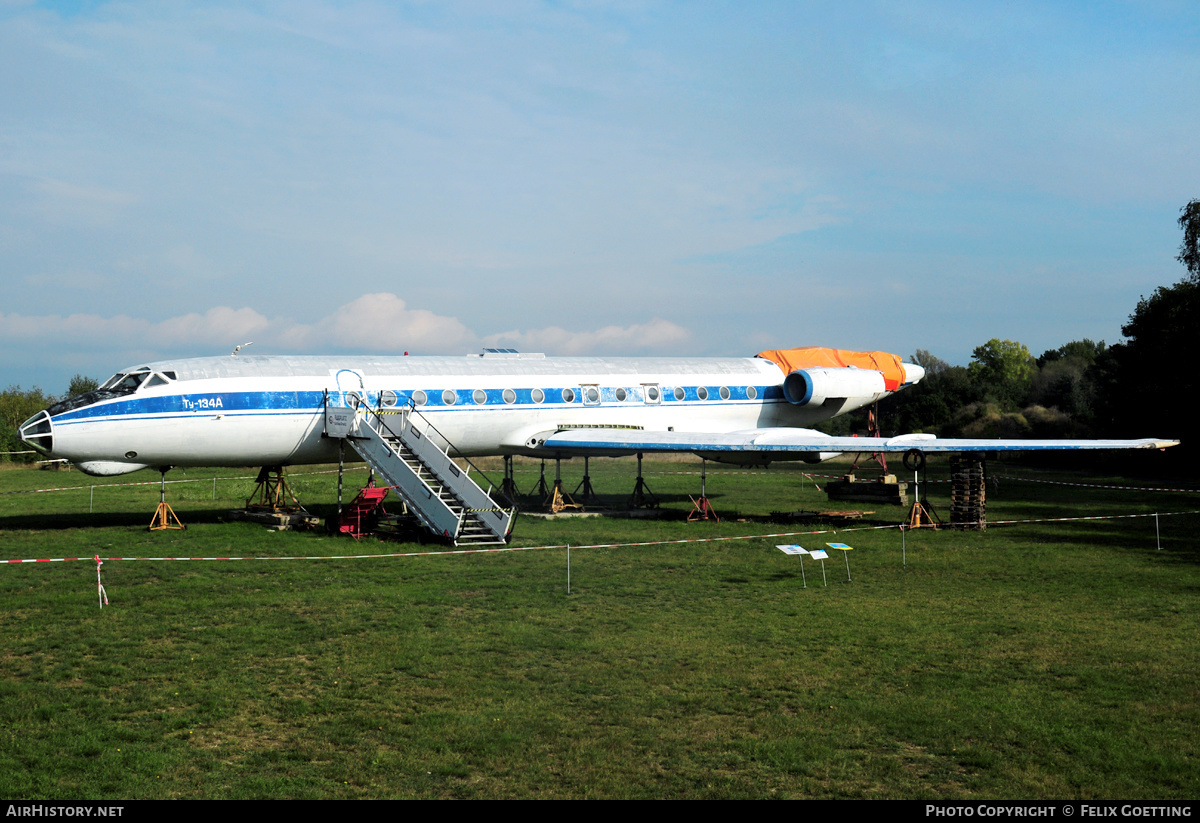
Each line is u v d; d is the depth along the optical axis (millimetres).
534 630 12531
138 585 15594
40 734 8695
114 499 31172
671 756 8211
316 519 23031
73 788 7488
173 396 21406
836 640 12055
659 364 29125
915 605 14133
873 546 19984
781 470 45406
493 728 8852
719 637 12195
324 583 15750
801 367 31672
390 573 16656
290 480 38406
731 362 30750
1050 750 8344
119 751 8273
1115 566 17578
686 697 9750
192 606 13953
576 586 15523
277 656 11297
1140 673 10617
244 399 22109
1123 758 8125
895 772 7875
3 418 54906
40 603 14148
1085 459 51719
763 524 23734
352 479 39062
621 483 36188
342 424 22219
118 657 11266
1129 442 23094
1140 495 33625
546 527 22875
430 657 11227
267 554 18781
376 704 9555
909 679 10383
